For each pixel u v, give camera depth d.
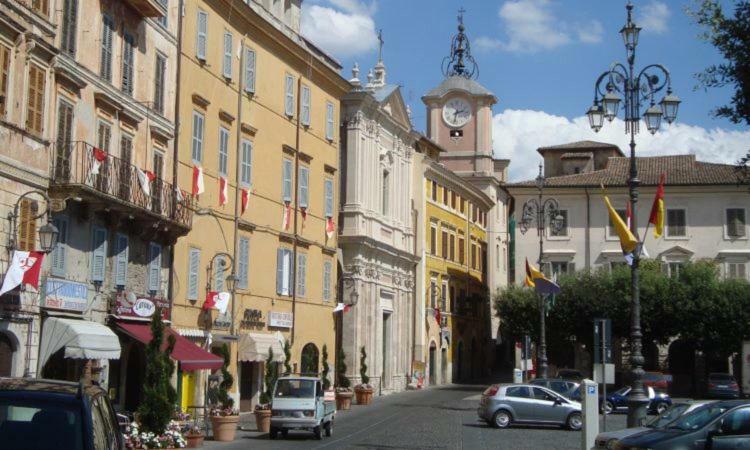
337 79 53.28
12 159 25.72
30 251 25.41
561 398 38.34
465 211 84.06
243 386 44.25
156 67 35.22
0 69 25.03
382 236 62.22
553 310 64.12
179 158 36.84
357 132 58.19
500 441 32.03
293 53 47.75
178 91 36.75
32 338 26.95
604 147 88.56
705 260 66.62
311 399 32.25
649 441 18.31
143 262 33.84
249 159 43.41
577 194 75.94
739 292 61.59
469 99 90.69
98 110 30.73
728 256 73.19
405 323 67.31
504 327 66.88
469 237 85.19
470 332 84.31
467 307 82.81
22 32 26.06
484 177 89.69
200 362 32.25
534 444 31.22
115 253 31.64
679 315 61.66
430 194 73.69
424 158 71.31
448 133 91.00
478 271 88.69
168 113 36.12
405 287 67.56
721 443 17.72
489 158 90.94
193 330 37.53
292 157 48.19
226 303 38.44
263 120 44.91
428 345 71.69
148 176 32.50
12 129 25.70
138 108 33.53
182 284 36.97
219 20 40.56
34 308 27.02
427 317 71.69
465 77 92.81
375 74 70.31
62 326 27.39
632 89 27.20
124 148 32.59
